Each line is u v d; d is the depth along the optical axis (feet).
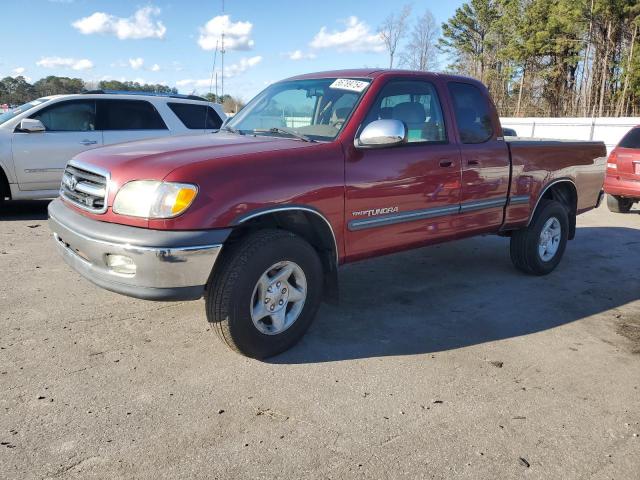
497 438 9.65
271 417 9.95
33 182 26.76
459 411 10.46
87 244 11.03
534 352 13.29
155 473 8.33
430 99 15.24
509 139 18.29
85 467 8.39
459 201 15.64
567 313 16.08
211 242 10.59
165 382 11.03
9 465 8.36
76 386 10.72
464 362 12.54
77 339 12.82
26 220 26.18
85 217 11.63
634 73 120.16
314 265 12.47
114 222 10.94
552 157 18.79
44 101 27.35
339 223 12.77
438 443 9.42
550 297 17.48
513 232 19.11
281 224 12.56
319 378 11.47
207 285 11.35
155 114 29.86
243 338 11.54
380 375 11.72
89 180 11.87
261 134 14.34
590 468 8.96
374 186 13.28
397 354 12.80
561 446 9.52
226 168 10.95
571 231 21.20
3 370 11.22
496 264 21.17
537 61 155.43
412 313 15.55
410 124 14.49
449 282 18.65
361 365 12.15
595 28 133.28
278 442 9.23
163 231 10.41
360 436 9.50
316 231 12.76
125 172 10.97
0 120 27.40
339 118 13.52
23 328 13.32
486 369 12.25
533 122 92.27
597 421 10.37
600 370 12.50
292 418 9.95
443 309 15.98
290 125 14.84
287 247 11.80
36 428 9.30
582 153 20.36
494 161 16.51
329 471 8.55
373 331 14.11
